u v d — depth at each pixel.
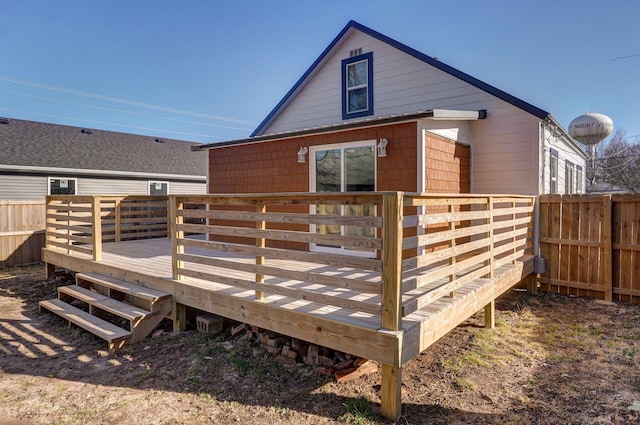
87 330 4.91
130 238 9.53
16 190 12.94
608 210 6.31
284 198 3.73
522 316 5.56
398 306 3.00
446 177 6.50
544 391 3.44
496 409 3.15
